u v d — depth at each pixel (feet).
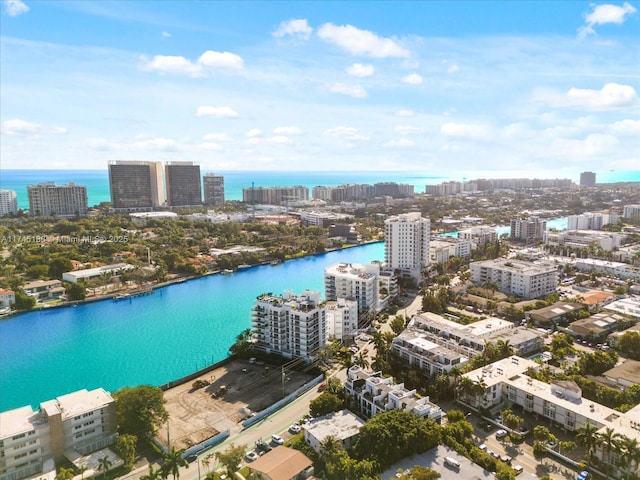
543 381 613.52
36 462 475.72
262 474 448.65
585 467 468.34
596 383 600.39
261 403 624.18
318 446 497.05
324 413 562.25
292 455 472.44
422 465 453.99
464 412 586.04
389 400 539.70
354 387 589.73
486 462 464.65
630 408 548.31
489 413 570.87
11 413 501.56
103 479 466.29
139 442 533.96
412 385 638.12
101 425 516.32
